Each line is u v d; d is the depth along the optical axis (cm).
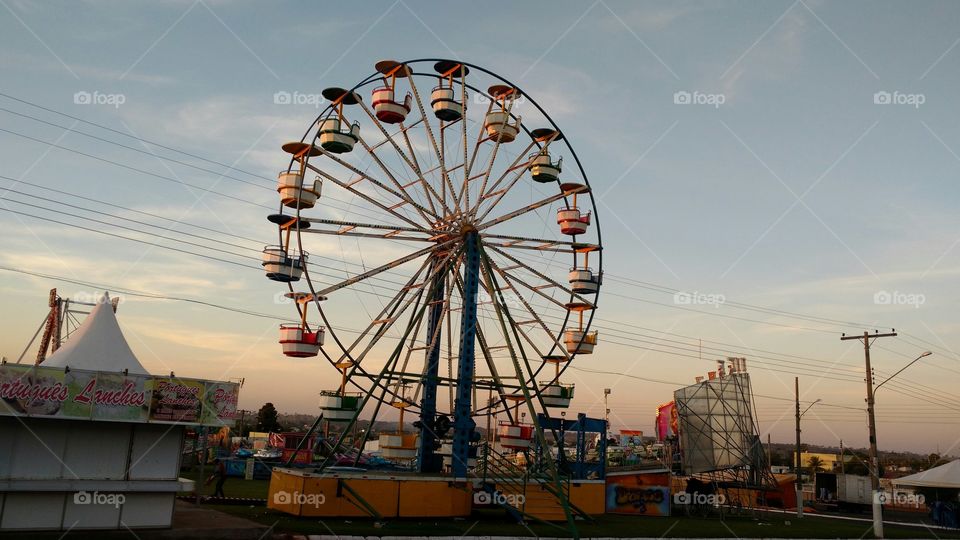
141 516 2005
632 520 3369
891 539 3450
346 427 2894
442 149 3384
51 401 1845
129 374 1964
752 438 5409
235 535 2050
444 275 3434
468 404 3075
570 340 3634
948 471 4544
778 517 4331
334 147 3102
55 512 1902
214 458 5947
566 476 3366
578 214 3725
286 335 3067
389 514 2669
